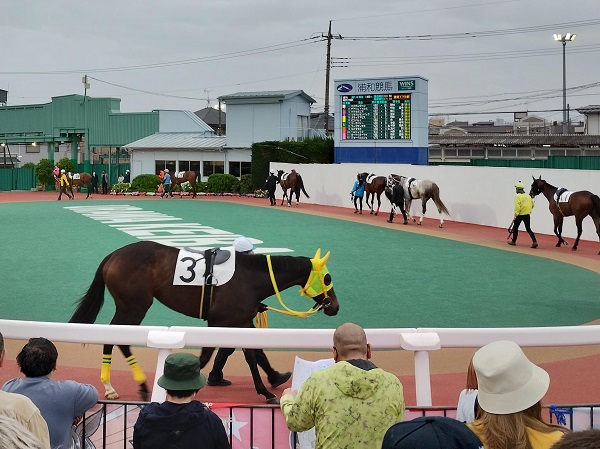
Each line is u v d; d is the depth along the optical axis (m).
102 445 5.19
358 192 32.16
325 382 3.98
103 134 57.53
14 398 3.49
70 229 24.81
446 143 54.00
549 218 24.73
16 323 5.66
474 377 4.38
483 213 27.81
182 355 4.02
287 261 7.78
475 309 12.57
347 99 37.69
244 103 50.53
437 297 13.62
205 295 7.62
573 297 13.85
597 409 5.09
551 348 10.04
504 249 20.92
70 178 42.22
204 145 51.47
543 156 51.69
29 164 60.47
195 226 26.05
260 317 8.80
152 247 7.81
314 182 39.28
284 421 5.18
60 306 12.44
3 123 63.69
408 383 8.13
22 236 22.77
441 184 30.16
